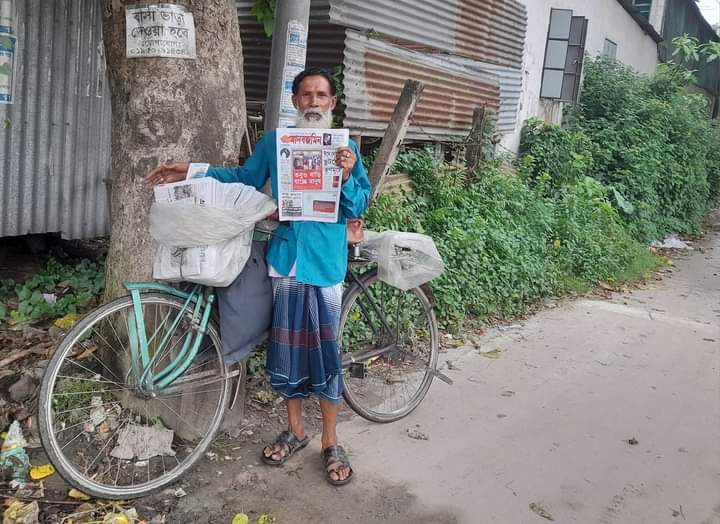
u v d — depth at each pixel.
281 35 3.92
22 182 4.68
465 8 7.25
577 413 3.88
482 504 2.91
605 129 10.96
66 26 4.65
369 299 3.49
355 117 5.75
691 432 3.73
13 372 3.34
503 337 5.19
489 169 7.46
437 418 3.69
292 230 2.84
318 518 2.74
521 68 9.04
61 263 5.16
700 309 6.64
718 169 14.26
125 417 3.17
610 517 2.89
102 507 2.68
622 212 10.09
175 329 2.91
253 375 3.74
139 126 3.05
